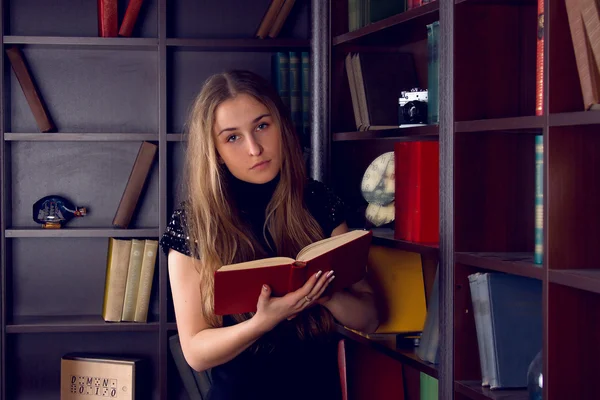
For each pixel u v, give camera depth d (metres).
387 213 2.31
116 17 3.05
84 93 3.27
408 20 2.05
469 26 1.74
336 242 1.61
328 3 2.57
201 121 1.70
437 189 1.99
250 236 1.71
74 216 3.18
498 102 1.76
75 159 3.29
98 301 3.30
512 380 1.63
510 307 1.65
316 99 2.60
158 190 3.29
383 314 2.21
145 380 3.27
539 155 1.47
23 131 3.23
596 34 1.29
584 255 1.43
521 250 1.77
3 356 3.02
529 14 1.77
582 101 1.42
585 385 1.42
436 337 1.93
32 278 3.27
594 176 1.43
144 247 3.04
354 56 2.46
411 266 2.28
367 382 2.33
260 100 1.70
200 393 2.96
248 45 3.05
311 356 1.76
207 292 1.67
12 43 3.02
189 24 3.29
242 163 1.71
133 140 3.05
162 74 3.04
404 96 2.15
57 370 3.28
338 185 2.60
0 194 3.01
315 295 1.55
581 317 1.42
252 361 1.70
